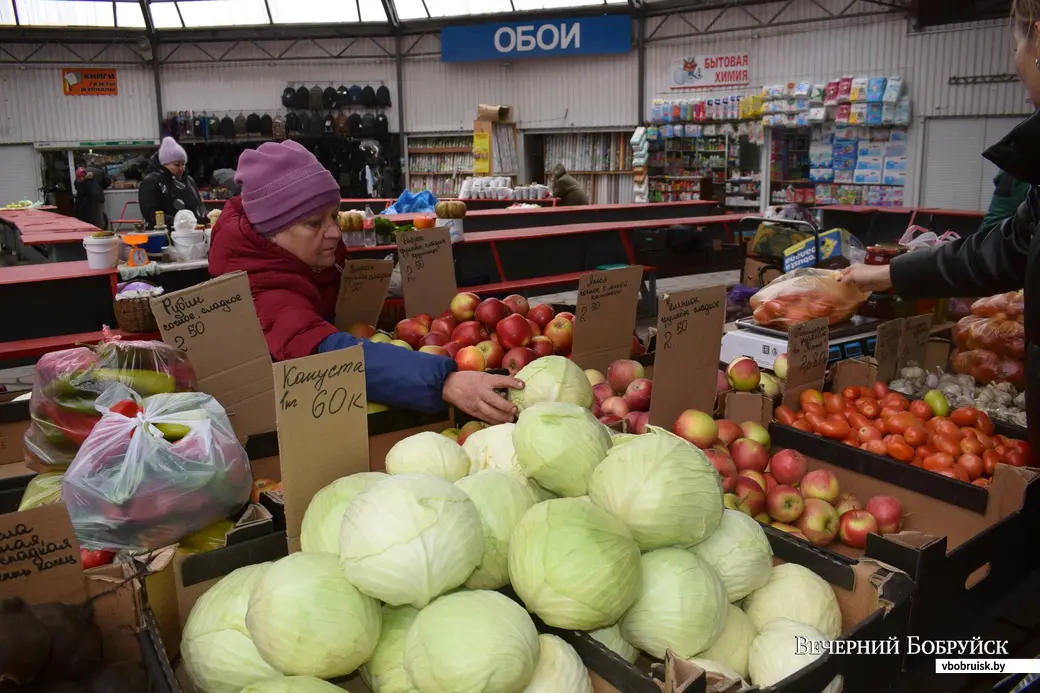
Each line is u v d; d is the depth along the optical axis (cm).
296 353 199
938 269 208
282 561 119
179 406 154
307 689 108
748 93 1271
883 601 135
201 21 1508
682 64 1323
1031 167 167
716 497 138
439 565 113
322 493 139
